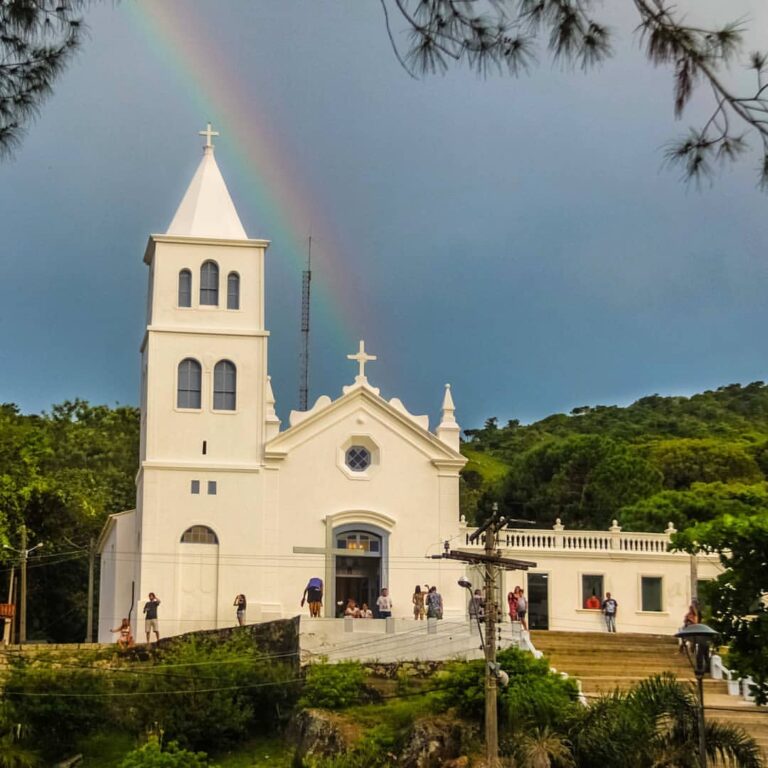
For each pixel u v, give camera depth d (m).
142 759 43.62
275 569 58.34
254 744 47.72
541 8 14.42
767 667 32.62
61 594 78.75
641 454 96.75
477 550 60.03
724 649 52.78
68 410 94.50
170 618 57.25
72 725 46.84
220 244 60.78
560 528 61.19
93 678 47.97
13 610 62.50
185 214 61.53
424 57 14.45
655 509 77.56
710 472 96.12
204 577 57.88
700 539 33.09
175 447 58.72
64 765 45.69
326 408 59.81
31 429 68.62
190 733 46.78
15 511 65.56
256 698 48.75
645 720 37.06
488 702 39.94
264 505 58.81
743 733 37.50
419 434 60.28
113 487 86.50
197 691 47.47
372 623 50.59
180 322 59.97
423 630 50.50
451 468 60.41
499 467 114.38
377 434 60.03
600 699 40.03
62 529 76.06
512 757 39.19
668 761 36.22
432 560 59.34
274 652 51.78
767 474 99.88
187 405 59.25
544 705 41.41
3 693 47.28
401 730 43.94
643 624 60.62
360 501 59.44
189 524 58.16
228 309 60.47
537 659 44.59
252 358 60.09
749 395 131.25
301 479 59.25
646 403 133.62
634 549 61.44
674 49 14.31
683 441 100.88
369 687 48.56
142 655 53.06
